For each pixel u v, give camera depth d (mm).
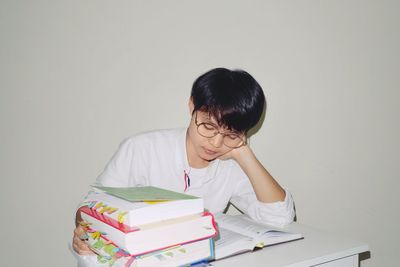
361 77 1582
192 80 1388
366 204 1646
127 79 1329
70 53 1278
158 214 690
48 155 1293
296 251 892
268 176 1111
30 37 1245
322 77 1527
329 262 886
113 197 807
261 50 1442
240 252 870
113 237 696
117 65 1316
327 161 1571
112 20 1300
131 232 649
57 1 1257
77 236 833
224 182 1236
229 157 1126
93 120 1315
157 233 674
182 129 1250
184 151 1173
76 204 1333
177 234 697
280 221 1105
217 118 936
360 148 1613
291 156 1520
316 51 1507
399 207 1678
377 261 1687
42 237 1318
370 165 1637
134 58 1327
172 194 807
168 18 1344
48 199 1309
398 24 1612
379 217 1672
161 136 1217
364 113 1604
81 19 1276
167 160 1190
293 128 1509
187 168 1181
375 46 1589
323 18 1504
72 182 1322
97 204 785
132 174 1188
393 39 1612
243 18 1413
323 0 1496
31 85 1259
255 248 909
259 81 1448
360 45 1565
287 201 1121
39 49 1255
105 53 1304
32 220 1304
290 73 1483
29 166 1282
